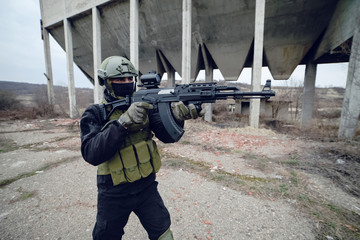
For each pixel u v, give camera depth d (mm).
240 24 10977
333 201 3156
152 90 1714
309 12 9586
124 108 1590
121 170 1401
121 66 1493
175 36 12984
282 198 3268
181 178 4070
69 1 14812
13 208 3121
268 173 4234
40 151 6406
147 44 14469
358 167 4395
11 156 5902
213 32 11875
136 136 1513
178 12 11625
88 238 2436
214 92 1608
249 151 5797
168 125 1595
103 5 13031
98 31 13547
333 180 3877
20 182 4094
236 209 2994
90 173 4484
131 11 11438
